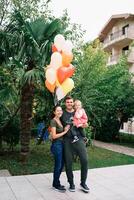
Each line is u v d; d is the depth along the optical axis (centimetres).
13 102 1045
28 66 907
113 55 3291
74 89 1117
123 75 1611
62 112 646
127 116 1928
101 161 1052
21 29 888
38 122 1312
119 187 695
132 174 830
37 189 668
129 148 1595
